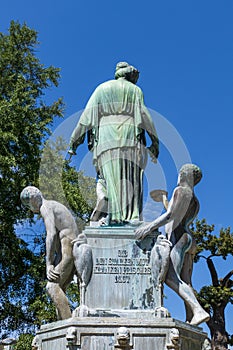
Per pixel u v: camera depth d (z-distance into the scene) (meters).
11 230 17.05
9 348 14.38
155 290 6.45
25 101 17.89
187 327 6.09
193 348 6.16
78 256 6.52
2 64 18.84
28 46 19.56
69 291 13.55
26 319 17.34
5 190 16.69
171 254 6.69
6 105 16.81
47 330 6.22
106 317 6.01
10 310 17.31
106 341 5.80
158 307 6.26
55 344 6.07
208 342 6.42
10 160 16.25
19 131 16.86
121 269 6.53
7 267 17.50
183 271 6.81
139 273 6.53
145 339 5.83
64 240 6.81
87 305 6.38
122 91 7.32
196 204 6.96
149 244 6.65
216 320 25.31
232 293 25.11
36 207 7.01
